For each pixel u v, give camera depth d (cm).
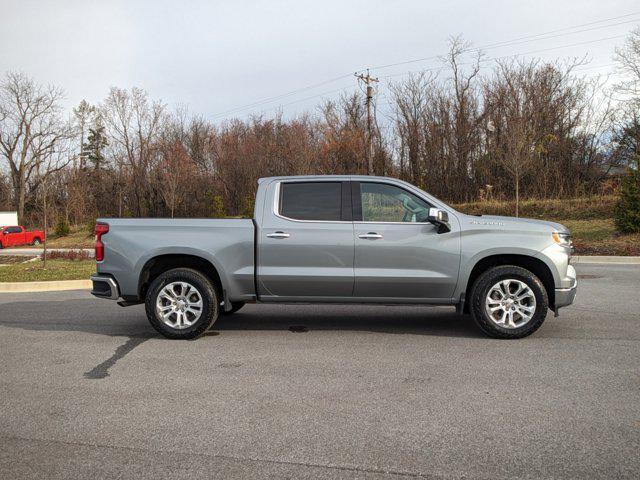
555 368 493
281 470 307
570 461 312
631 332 638
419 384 454
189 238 634
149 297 634
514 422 369
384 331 664
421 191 630
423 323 711
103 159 6391
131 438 353
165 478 300
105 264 644
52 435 359
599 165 2709
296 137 3938
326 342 609
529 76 3042
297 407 405
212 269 657
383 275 614
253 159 4194
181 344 610
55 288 1165
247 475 302
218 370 504
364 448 334
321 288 627
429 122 3269
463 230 609
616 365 500
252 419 382
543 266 611
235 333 663
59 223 3972
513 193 2738
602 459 314
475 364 511
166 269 673
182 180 4078
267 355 556
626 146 2627
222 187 4212
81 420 384
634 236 1766
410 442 341
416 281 611
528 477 295
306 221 629
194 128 4888
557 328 662
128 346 604
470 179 3047
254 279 632
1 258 2111
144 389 451
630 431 352
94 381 475
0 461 323
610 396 417
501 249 602
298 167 3741
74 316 801
